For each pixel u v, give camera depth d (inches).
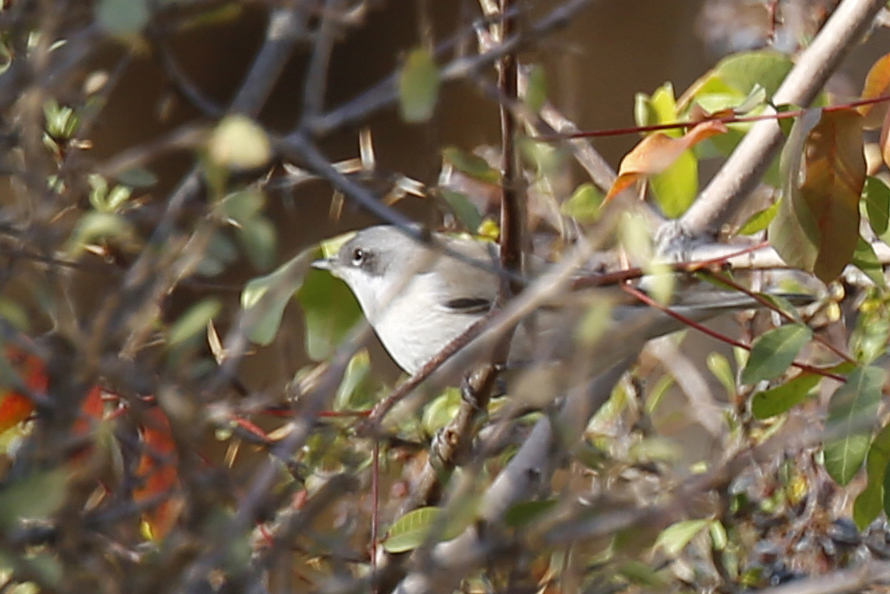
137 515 199.2
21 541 177.2
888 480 249.8
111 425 188.4
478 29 262.8
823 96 323.6
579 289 238.8
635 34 610.2
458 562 211.5
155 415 200.1
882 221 267.0
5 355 181.2
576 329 197.5
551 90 333.1
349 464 250.8
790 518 315.3
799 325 265.4
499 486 262.7
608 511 238.7
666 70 620.1
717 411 347.9
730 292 316.5
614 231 248.1
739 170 307.0
